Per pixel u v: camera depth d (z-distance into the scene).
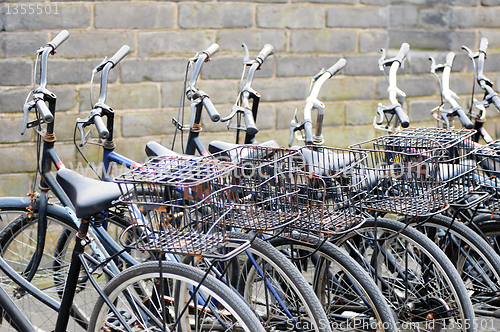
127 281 2.12
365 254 2.82
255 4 4.09
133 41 3.87
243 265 2.56
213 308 2.36
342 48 4.34
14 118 3.70
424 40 4.57
